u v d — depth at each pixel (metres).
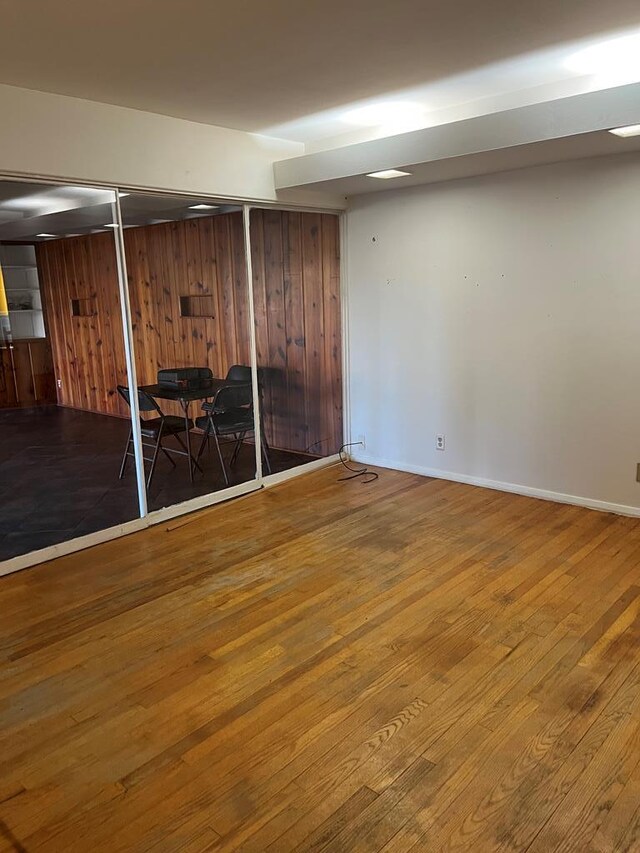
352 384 5.45
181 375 4.45
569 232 3.99
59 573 3.49
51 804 1.93
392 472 5.20
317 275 5.14
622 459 4.02
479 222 4.38
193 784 1.99
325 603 3.08
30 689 2.49
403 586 3.23
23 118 3.19
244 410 4.77
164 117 3.80
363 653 2.67
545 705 2.31
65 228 4.10
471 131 3.48
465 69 3.14
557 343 4.17
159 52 2.77
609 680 2.44
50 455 5.01
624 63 3.08
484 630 2.81
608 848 1.73
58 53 2.74
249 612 3.02
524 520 4.05
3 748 2.17
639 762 2.03
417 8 2.39
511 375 4.43
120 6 2.28
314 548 3.73
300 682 2.49
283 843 1.77
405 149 3.77
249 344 4.75
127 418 4.68
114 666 2.62
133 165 3.68
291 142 4.62
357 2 2.32
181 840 1.79
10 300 4.60
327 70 3.09
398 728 2.21
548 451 4.35
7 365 4.76
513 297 4.32
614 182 3.77
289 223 4.86
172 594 3.22
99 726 2.27
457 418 4.79
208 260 4.43
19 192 3.54
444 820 1.83
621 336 3.90
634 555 3.49
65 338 4.73
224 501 4.60
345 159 4.07
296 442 5.21
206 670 2.58
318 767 2.05
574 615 2.90
